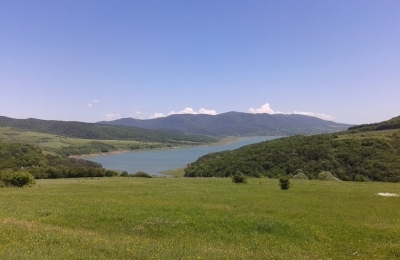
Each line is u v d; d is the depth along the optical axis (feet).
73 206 85.35
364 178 263.08
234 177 190.29
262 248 51.67
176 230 61.36
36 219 67.46
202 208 84.17
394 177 255.50
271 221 68.44
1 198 105.29
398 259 47.16
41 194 120.67
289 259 44.45
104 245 45.29
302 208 92.27
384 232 64.23
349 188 155.53
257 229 64.08
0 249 39.81
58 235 49.80
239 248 50.62
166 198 109.09
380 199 114.93
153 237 57.16
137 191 135.64
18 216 69.67
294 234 61.57
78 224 64.69
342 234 62.49
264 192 132.87
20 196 112.37
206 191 136.05
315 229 64.75
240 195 120.78
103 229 61.72
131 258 40.04
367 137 364.17
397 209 93.86
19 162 380.58
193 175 404.57
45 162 414.00
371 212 88.84
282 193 129.80
